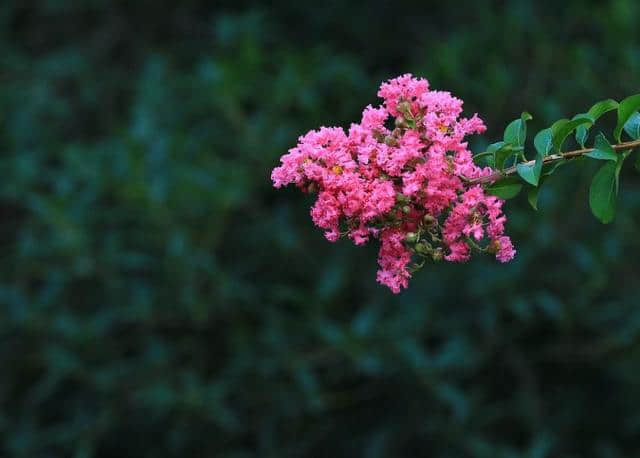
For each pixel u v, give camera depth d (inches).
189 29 330.6
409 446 246.1
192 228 237.9
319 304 228.2
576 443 251.8
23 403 253.8
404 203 99.0
